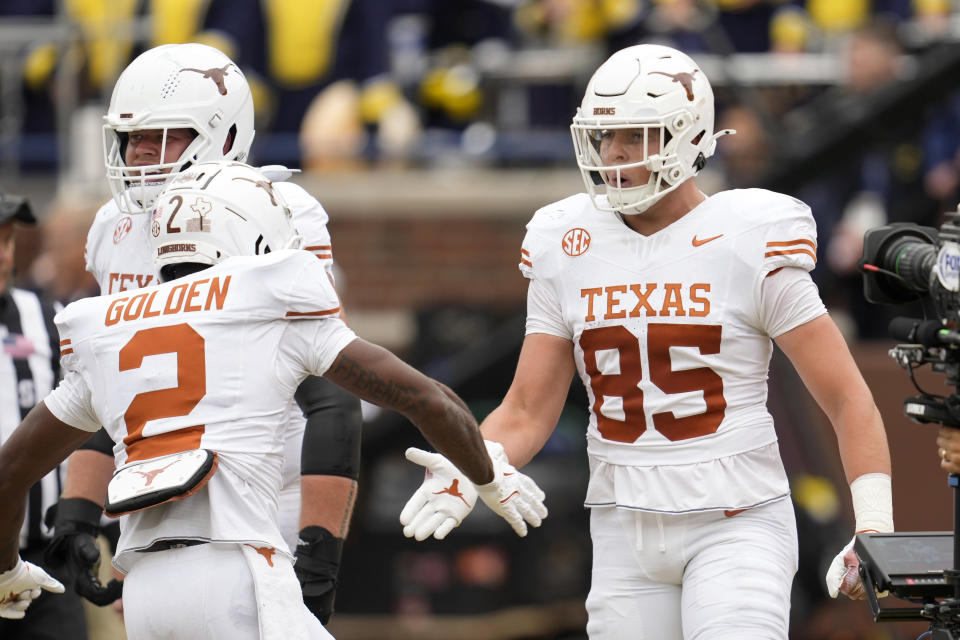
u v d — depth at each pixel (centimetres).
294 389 1257
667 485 1398
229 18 3189
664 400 1398
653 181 1384
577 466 2662
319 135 3219
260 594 1198
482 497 1348
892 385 2748
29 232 2194
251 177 1299
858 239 3089
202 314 1230
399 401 1241
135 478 1200
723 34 3167
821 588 2508
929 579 1250
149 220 1488
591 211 1445
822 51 3169
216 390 1219
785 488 1423
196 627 1202
